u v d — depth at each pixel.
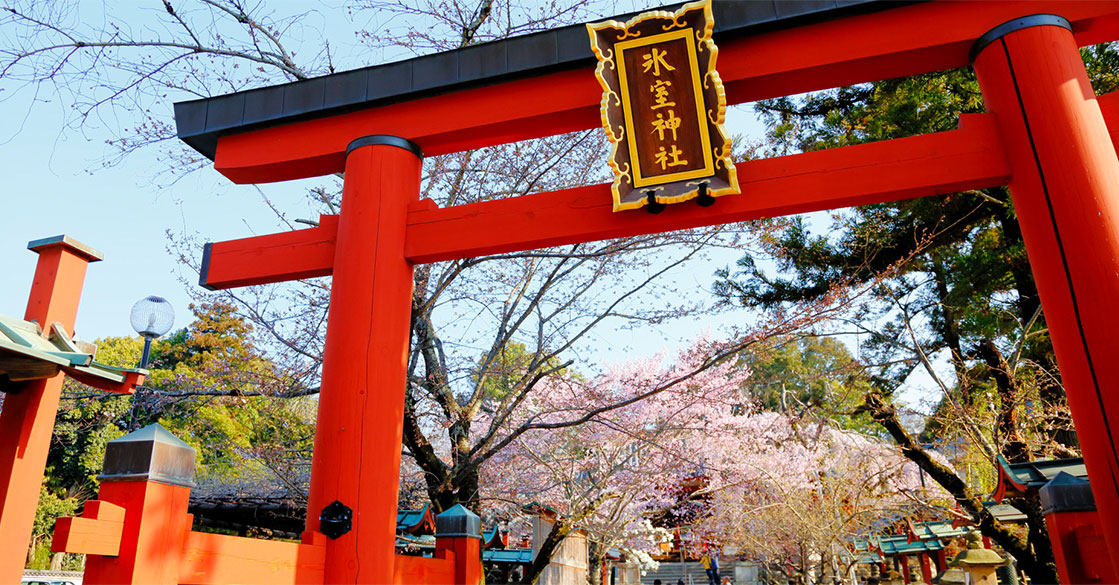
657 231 4.65
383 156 5.00
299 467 9.62
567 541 14.54
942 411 9.72
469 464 7.67
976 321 9.41
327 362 4.51
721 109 4.36
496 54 5.00
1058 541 4.25
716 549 16.59
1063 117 4.00
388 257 4.72
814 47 4.68
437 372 8.20
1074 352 3.72
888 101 10.38
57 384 4.11
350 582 3.96
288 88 5.33
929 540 17.33
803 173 4.45
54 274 4.13
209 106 5.46
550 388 9.74
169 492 2.90
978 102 9.69
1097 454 3.57
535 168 8.73
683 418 10.25
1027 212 4.06
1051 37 4.20
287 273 5.01
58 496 19.16
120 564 2.67
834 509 11.15
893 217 10.19
